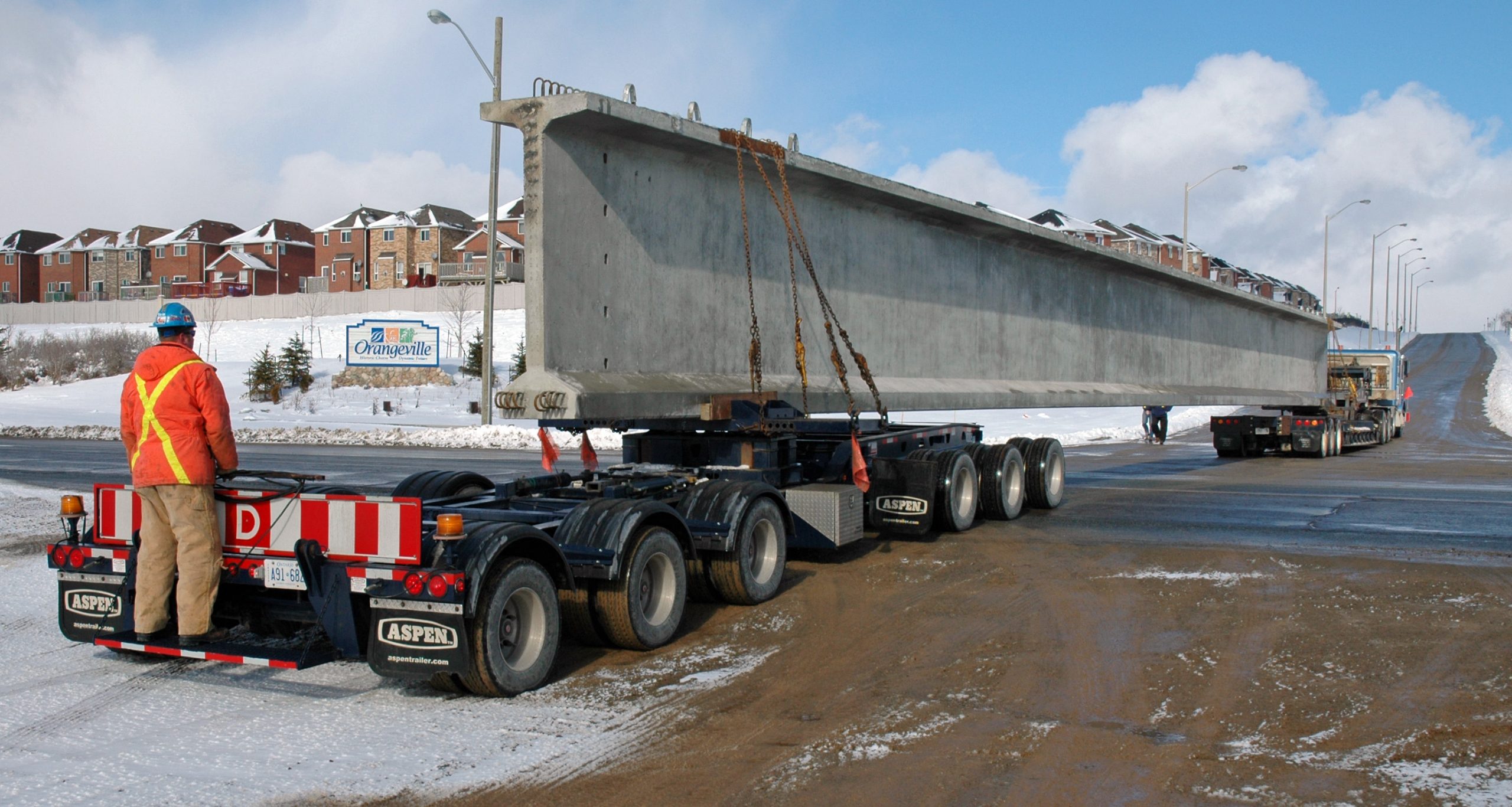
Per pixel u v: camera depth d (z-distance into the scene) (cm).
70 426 3120
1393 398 3219
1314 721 538
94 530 638
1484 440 3241
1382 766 477
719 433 894
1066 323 1453
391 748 506
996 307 1291
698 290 829
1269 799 439
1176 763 480
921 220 1141
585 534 668
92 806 434
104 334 6272
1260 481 1870
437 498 837
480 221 9212
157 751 502
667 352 795
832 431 1054
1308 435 2445
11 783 460
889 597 848
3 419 3519
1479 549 1075
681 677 629
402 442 2845
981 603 823
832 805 436
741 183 831
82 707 572
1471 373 6875
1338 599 827
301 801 443
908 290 1120
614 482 822
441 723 544
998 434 3009
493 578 573
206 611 597
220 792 450
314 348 6022
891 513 1069
